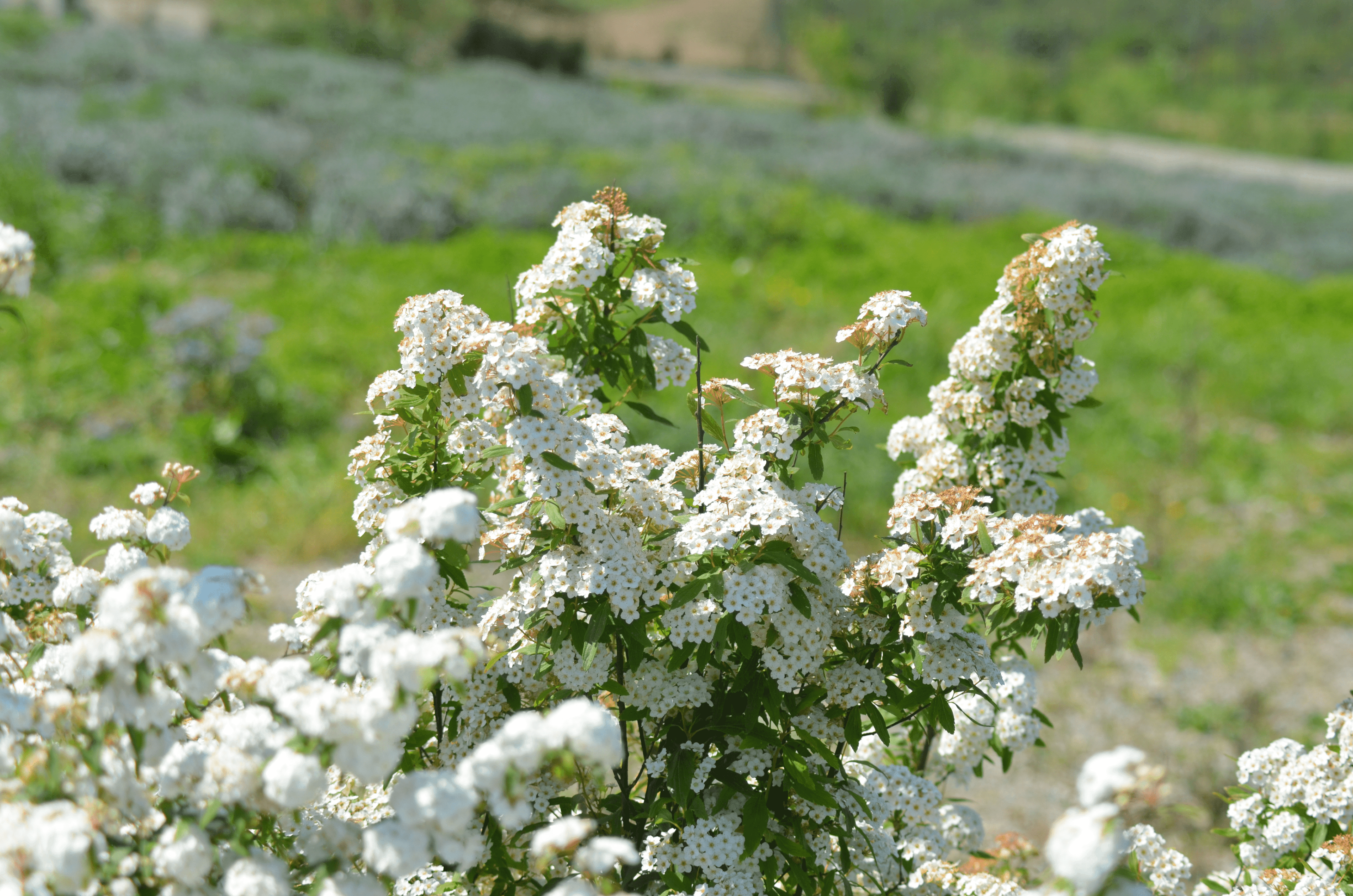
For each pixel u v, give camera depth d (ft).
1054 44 228.22
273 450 27.50
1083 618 7.97
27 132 53.11
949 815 9.89
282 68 87.76
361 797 7.47
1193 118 187.11
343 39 113.91
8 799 5.23
